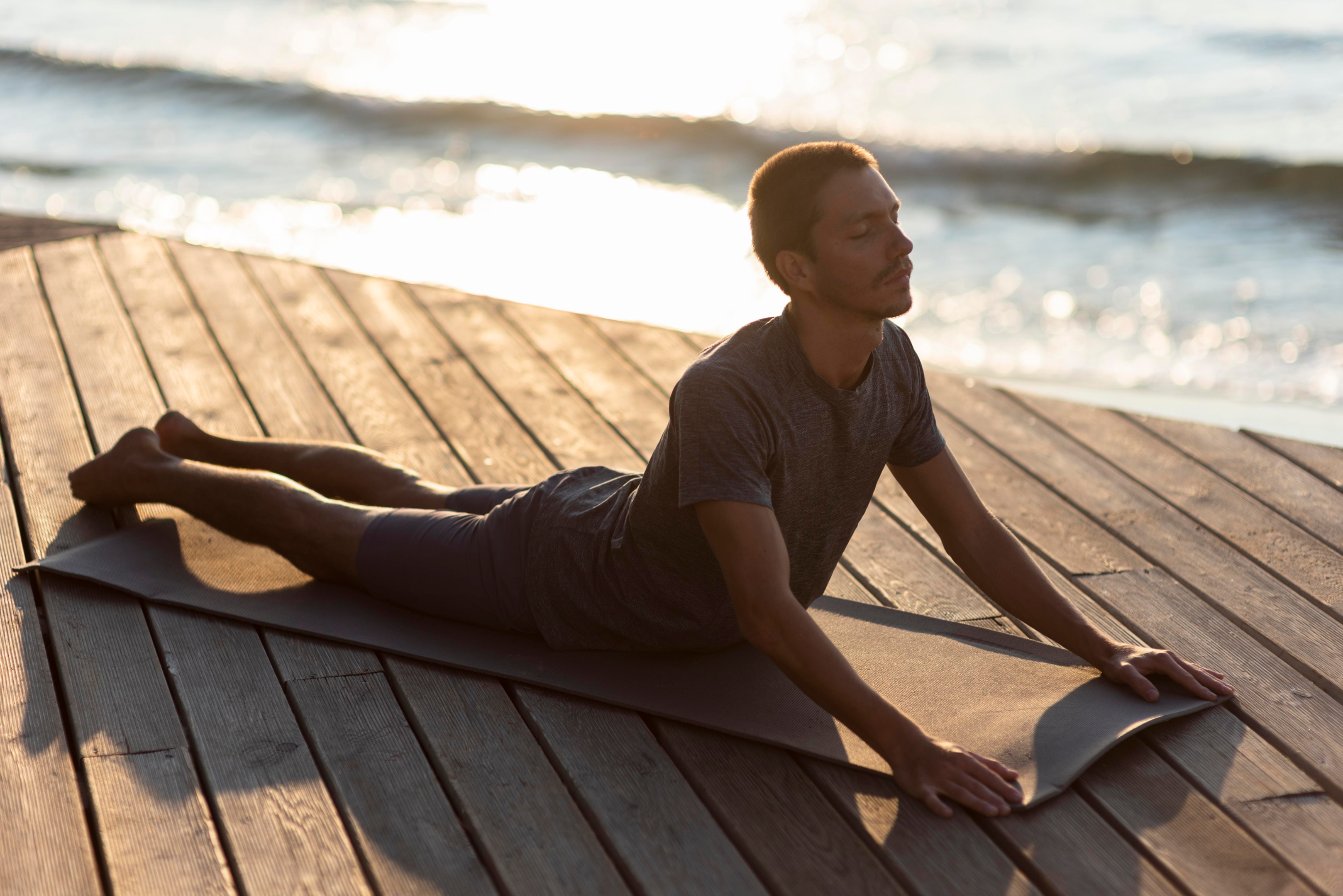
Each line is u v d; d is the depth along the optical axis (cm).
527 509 244
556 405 393
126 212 912
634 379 417
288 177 1040
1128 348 631
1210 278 744
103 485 287
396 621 257
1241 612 273
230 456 306
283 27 1802
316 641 252
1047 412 397
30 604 264
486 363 427
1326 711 233
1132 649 236
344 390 398
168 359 418
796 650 201
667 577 227
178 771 211
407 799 205
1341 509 328
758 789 207
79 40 1634
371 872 188
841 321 201
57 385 391
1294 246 805
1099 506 329
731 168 1099
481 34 1769
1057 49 1418
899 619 263
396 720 227
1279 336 637
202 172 1048
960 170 1041
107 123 1230
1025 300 720
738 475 199
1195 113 1145
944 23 1588
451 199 977
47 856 190
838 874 188
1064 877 187
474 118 1219
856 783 208
